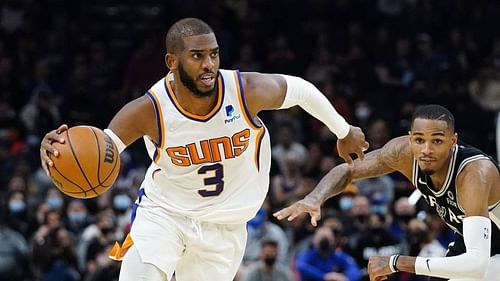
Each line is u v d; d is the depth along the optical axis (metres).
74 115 23.16
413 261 8.89
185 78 8.55
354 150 9.60
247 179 9.10
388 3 25.97
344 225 17.03
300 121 22.38
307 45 25.23
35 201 19.38
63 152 8.38
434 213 15.36
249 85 8.85
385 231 16.09
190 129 8.74
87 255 16.77
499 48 24.17
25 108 23.86
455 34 24.64
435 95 22.31
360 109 22.58
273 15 26.17
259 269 15.70
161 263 8.92
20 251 17.36
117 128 8.74
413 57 24.39
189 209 9.05
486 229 8.80
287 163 18.80
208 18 26.12
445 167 9.14
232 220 9.12
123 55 26.02
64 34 26.58
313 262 16.03
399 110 22.19
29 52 25.91
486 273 9.55
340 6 26.08
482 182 8.89
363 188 18.45
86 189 8.49
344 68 24.12
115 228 17.17
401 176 19.27
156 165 9.04
